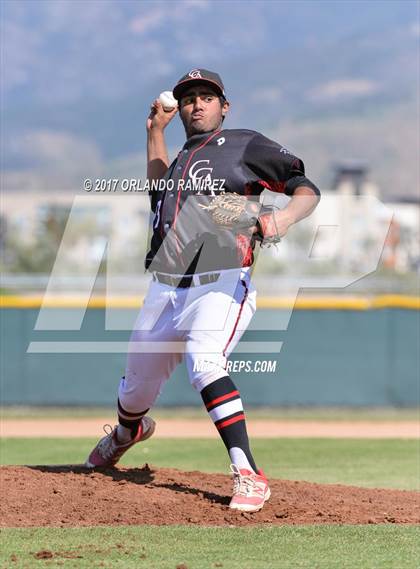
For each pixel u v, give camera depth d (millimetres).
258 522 12797
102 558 11000
